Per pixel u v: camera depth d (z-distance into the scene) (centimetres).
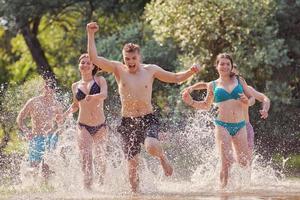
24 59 4794
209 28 2623
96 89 1697
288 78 2791
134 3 3484
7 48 4681
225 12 2598
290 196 1345
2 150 2467
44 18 4300
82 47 3550
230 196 1355
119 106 2861
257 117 2738
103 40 3095
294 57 2820
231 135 1655
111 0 3569
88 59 1705
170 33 2683
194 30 2647
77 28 3797
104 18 3662
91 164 1623
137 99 1542
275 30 2645
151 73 1573
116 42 3064
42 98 1903
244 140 1656
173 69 2942
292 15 2762
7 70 4853
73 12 3894
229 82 1678
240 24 2611
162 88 2934
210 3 2598
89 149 1644
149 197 1352
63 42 4066
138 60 1558
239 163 1648
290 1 2741
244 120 1672
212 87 1686
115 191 1512
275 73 2734
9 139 2495
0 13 3512
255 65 2602
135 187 1536
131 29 3088
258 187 1602
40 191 1528
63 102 2156
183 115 2675
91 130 1677
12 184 1712
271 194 1401
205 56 2672
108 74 2925
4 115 2542
